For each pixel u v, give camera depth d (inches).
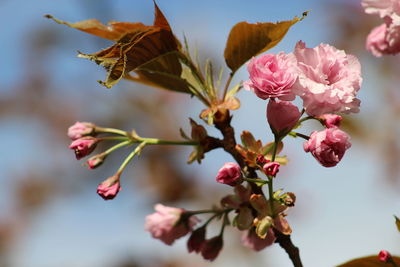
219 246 41.4
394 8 40.4
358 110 37.7
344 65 38.0
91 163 40.5
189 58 40.6
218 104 40.4
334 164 37.7
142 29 39.4
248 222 39.5
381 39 41.9
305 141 38.2
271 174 38.3
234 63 40.4
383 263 39.7
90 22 40.1
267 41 39.9
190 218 41.6
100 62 37.9
